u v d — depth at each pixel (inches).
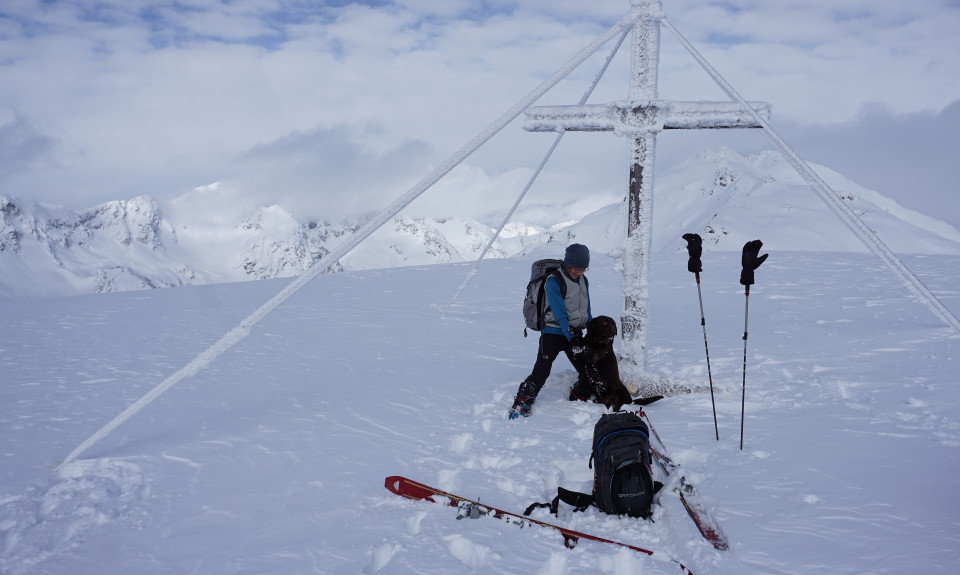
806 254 871.7
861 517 137.6
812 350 301.3
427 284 711.7
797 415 209.8
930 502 143.2
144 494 166.6
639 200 236.7
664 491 154.9
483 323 449.1
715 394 237.6
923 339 315.9
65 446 206.5
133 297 709.3
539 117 233.3
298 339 399.9
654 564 122.7
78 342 414.9
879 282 565.6
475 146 210.1
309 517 149.9
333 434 211.0
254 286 772.0
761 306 456.8
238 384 284.7
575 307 226.8
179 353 369.4
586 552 127.4
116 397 268.1
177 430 219.5
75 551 136.6
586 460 178.7
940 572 115.5
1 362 348.2
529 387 223.6
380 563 130.7
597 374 229.6
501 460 184.7
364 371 306.3
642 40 222.2
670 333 366.0
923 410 206.7
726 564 122.0
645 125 225.6
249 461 188.5
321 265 205.2
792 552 124.8
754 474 162.9
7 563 131.2
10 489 170.4
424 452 191.5
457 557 131.3
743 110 215.9
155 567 129.3
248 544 137.7
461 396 255.9
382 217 210.5
